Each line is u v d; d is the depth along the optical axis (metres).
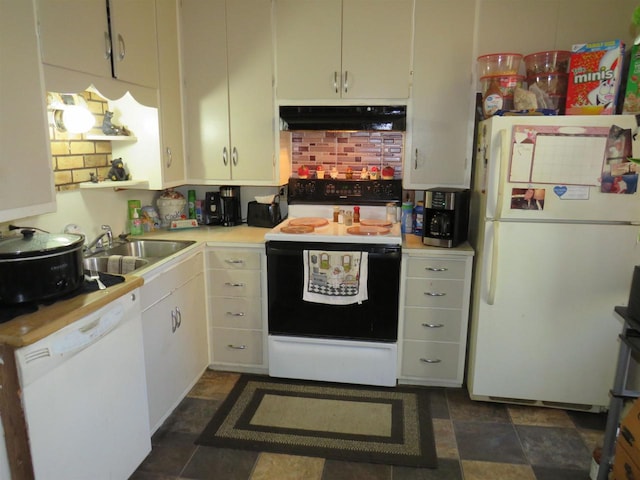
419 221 2.86
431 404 2.49
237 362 2.81
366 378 2.63
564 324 2.28
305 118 2.73
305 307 2.59
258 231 2.92
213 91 2.85
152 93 2.51
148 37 2.43
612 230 2.15
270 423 2.30
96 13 1.99
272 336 2.67
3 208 1.52
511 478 1.94
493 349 2.37
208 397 2.54
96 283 1.73
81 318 1.52
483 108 2.45
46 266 1.50
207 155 2.94
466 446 2.14
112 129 2.51
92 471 1.62
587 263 2.20
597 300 2.23
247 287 2.69
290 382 2.70
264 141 2.86
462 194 2.53
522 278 2.27
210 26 2.77
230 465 2.02
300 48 2.71
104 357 1.65
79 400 1.53
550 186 2.16
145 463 2.02
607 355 2.28
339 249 2.49
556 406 2.42
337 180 2.94
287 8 2.68
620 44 2.09
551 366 2.34
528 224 2.21
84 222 2.41
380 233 2.54
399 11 2.59
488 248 2.27
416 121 2.69
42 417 1.38
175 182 2.82
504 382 2.40
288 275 2.57
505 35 2.53
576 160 2.11
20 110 1.58
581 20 2.46
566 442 2.17
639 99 2.07
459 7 2.54
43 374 1.37
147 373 2.10
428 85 2.64
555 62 2.35
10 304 1.47
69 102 2.25
